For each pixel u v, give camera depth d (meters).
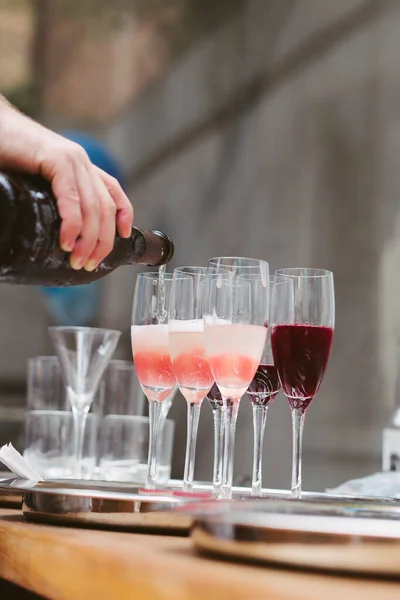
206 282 1.22
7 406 7.39
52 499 1.10
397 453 1.83
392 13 6.58
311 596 0.63
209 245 7.53
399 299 6.36
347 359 6.53
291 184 7.06
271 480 6.56
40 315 7.49
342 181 6.76
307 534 0.77
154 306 1.35
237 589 0.65
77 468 1.73
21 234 1.17
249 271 1.20
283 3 7.30
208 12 7.77
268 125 7.29
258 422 1.32
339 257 6.70
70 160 1.21
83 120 8.05
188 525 1.04
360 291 6.56
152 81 7.98
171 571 0.72
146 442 1.88
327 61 6.95
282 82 7.24
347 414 6.46
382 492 1.50
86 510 1.08
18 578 0.98
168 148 7.86
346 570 0.75
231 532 0.81
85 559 0.82
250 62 7.48
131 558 0.79
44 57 7.99
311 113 7.02
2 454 1.34
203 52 7.76
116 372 1.97
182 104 7.81
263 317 1.21
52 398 1.96
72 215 1.19
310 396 1.25
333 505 0.99
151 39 7.95
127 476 1.86
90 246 1.22
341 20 6.88
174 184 7.83
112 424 1.86
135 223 7.99
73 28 8.02
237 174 7.45
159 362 1.33
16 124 1.25
